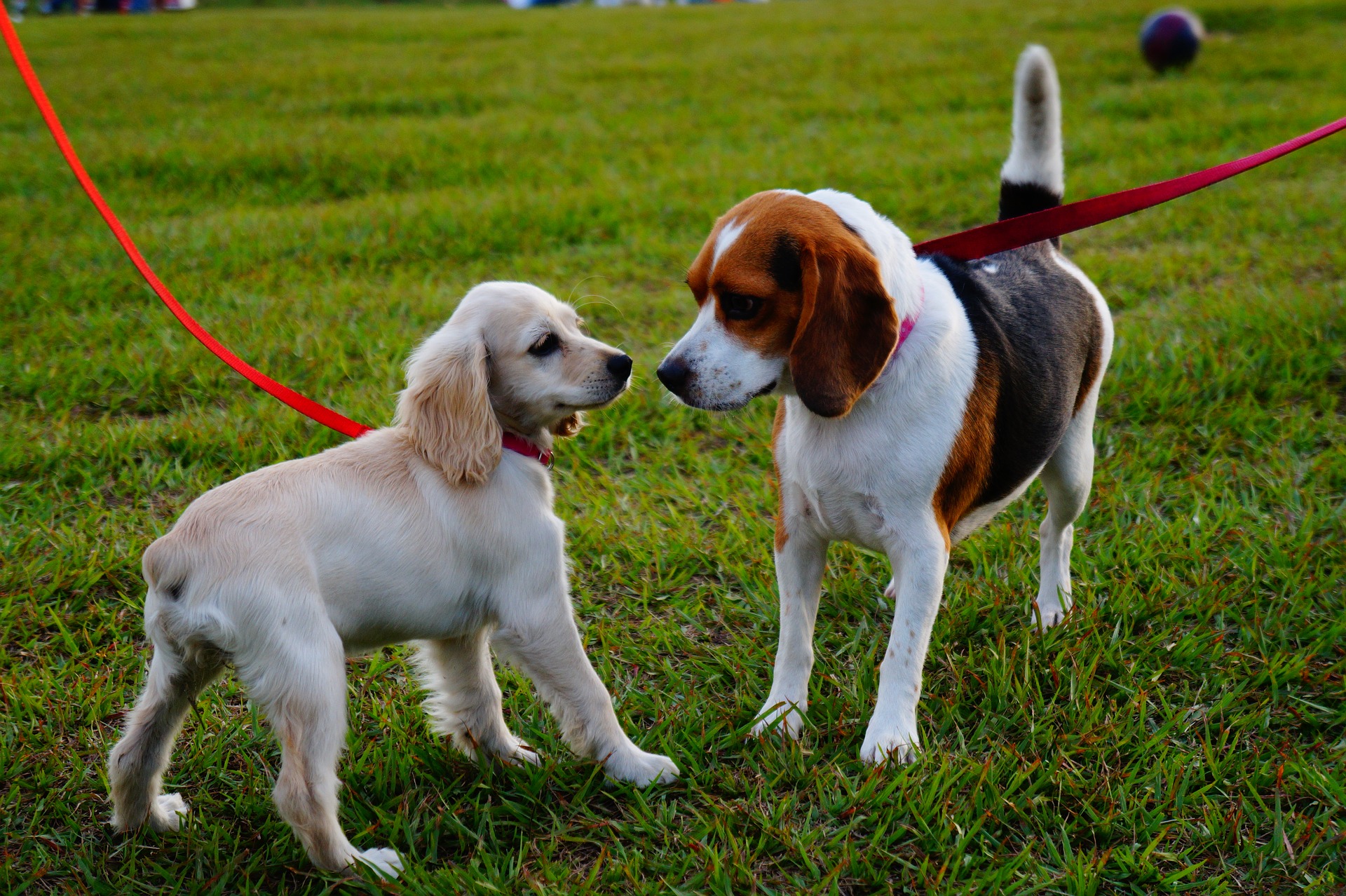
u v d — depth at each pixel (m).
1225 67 14.30
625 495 4.59
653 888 2.61
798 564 3.25
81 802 2.95
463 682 3.08
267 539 2.52
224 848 2.81
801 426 3.06
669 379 2.95
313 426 5.02
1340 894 2.63
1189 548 4.05
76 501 4.41
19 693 3.31
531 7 31.91
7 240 7.68
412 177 9.70
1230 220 8.02
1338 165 9.63
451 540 2.78
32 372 5.40
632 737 3.22
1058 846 2.81
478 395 2.82
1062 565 3.82
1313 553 3.96
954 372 3.01
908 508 3.00
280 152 10.19
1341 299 6.05
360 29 21.91
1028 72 3.72
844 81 14.59
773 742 3.12
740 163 10.09
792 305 2.89
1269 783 2.97
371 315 6.32
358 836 2.79
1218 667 3.43
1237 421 4.90
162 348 5.77
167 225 8.14
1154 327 5.92
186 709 2.72
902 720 3.04
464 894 2.60
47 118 3.34
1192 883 2.66
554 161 10.25
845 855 2.69
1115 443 4.91
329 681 2.53
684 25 21.97
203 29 21.84
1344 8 18.39
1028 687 3.28
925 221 8.28
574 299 6.64
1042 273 3.54
